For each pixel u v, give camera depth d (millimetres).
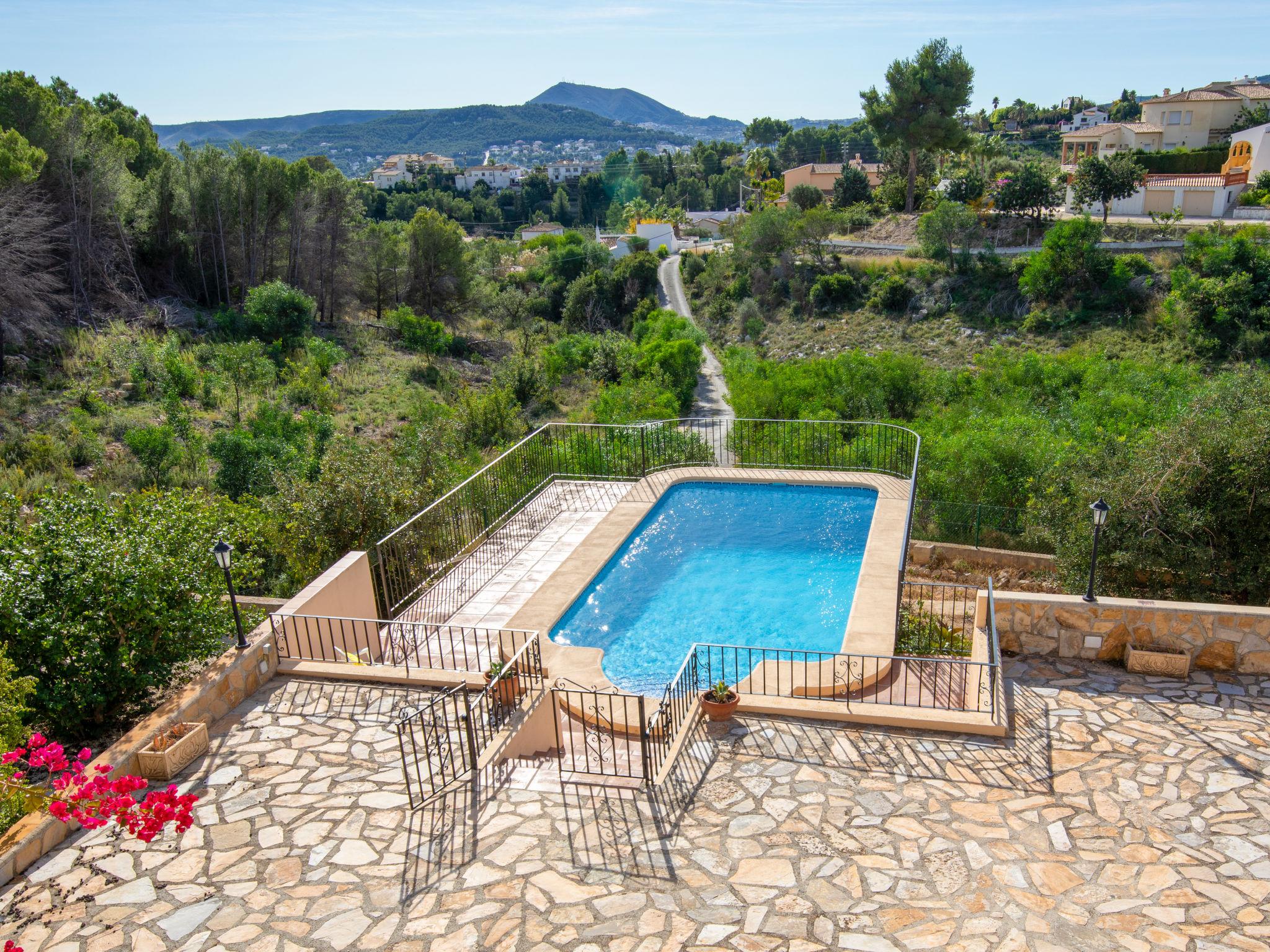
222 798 6363
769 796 6145
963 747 6684
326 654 9164
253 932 4973
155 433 19656
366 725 7363
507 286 64562
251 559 10594
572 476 15055
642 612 10383
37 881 5484
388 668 8203
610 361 43906
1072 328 40062
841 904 5016
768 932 4809
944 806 5941
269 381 27906
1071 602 7973
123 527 8734
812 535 12445
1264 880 5117
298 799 6328
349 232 40750
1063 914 4887
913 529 17453
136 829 5453
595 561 11406
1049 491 13578
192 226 34750
